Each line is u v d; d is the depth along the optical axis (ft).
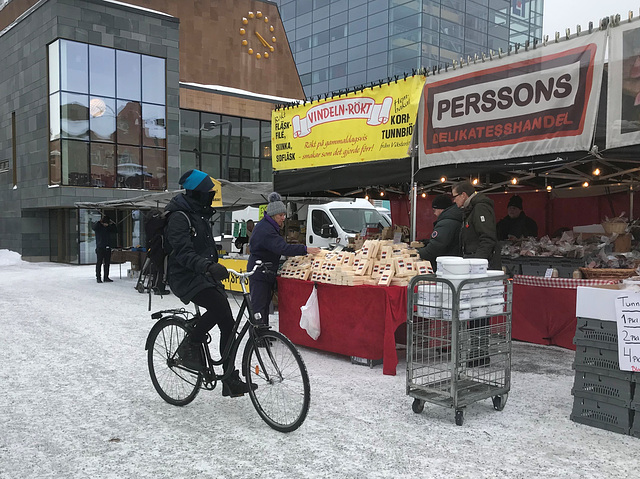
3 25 90.17
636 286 11.96
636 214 30.42
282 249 19.63
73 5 71.51
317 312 19.30
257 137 103.45
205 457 10.77
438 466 10.28
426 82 22.49
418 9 130.82
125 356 19.47
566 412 13.39
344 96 25.89
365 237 31.89
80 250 70.90
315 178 27.37
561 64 18.43
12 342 21.86
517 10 154.61
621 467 10.19
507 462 10.44
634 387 11.68
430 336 13.53
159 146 80.94
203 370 13.08
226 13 99.71
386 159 24.31
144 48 78.64
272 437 11.82
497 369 13.79
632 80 16.85
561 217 33.83
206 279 12.60
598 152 17.79
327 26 152.35
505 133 19.97
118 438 11.80
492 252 17.78
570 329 20.27
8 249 82.02
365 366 18.06
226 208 53.47
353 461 10.53
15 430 12.30
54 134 72.23
